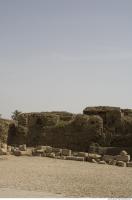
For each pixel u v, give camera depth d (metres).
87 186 21.50
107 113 44.81
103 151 40.72
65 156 38.25
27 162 34.25
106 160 36.06
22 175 25.47
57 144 45.34
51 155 38.88
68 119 47.78
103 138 43.09
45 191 19.53
